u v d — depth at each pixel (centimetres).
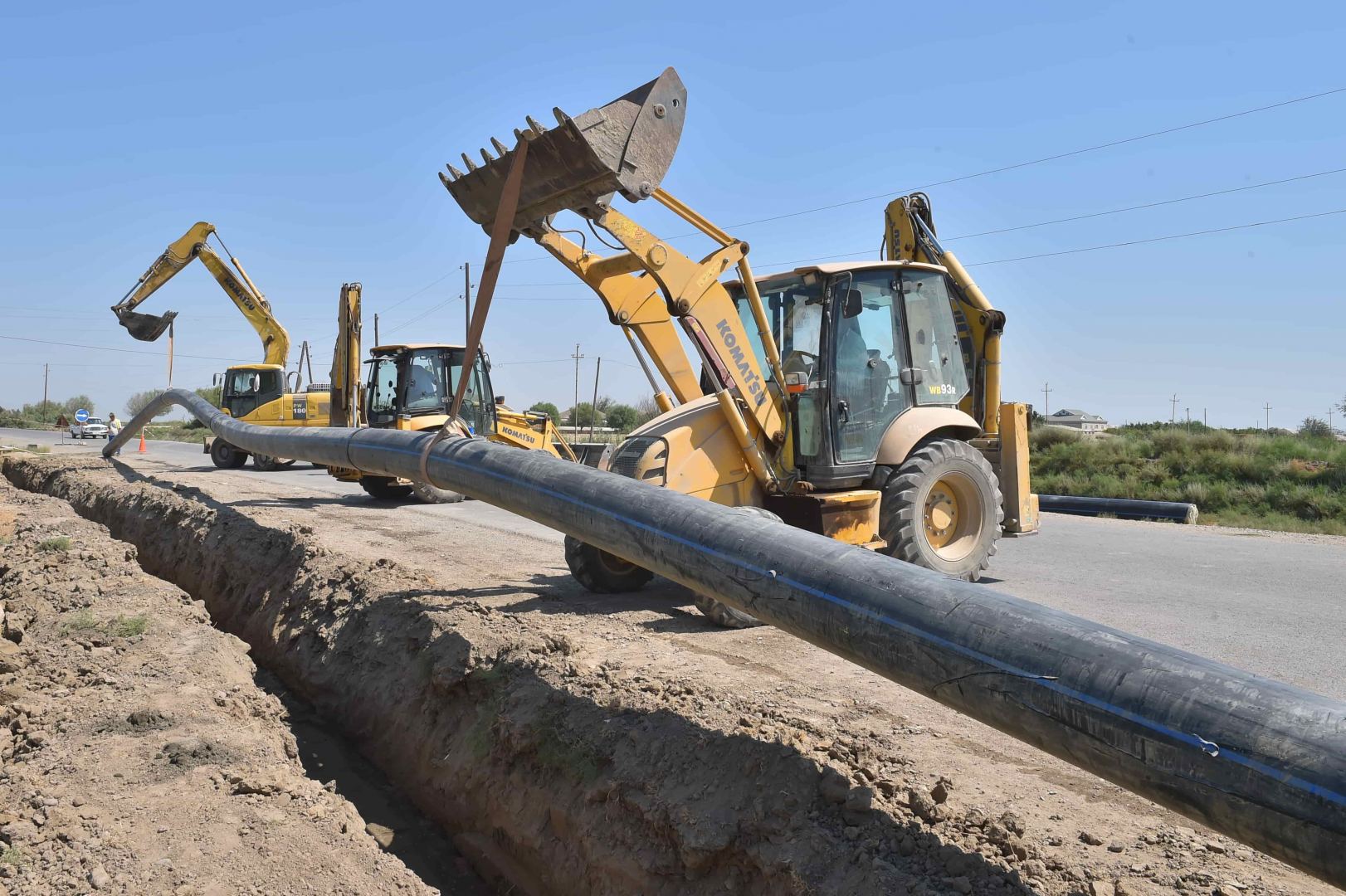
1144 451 2167
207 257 2384
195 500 1177
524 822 479
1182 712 277
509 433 1731
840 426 774
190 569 1024
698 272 723
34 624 627
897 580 364
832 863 343
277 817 402
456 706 574
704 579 441
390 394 1695
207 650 586
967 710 334
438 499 1580
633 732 455
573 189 615
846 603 371
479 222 691
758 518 448
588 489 529
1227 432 2258
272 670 774
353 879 366
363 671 670
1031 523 938
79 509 1413
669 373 796
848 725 477
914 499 778
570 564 796
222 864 362
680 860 391
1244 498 1762
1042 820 381
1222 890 323
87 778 415
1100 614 741
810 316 809
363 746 627
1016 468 920
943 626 338
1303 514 1656
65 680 531
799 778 384
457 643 600
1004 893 316
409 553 1014
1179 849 357
